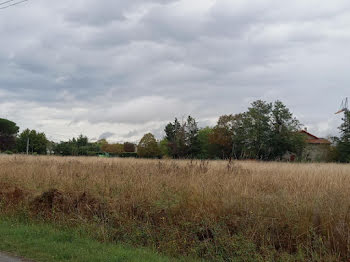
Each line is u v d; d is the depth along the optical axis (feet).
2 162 60.39
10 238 24.99
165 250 24.31
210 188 30.45
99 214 29.96
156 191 31.50
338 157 185.37
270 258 21.12
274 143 181.37
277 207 25.16
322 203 24.36
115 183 35.42
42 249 22.50
